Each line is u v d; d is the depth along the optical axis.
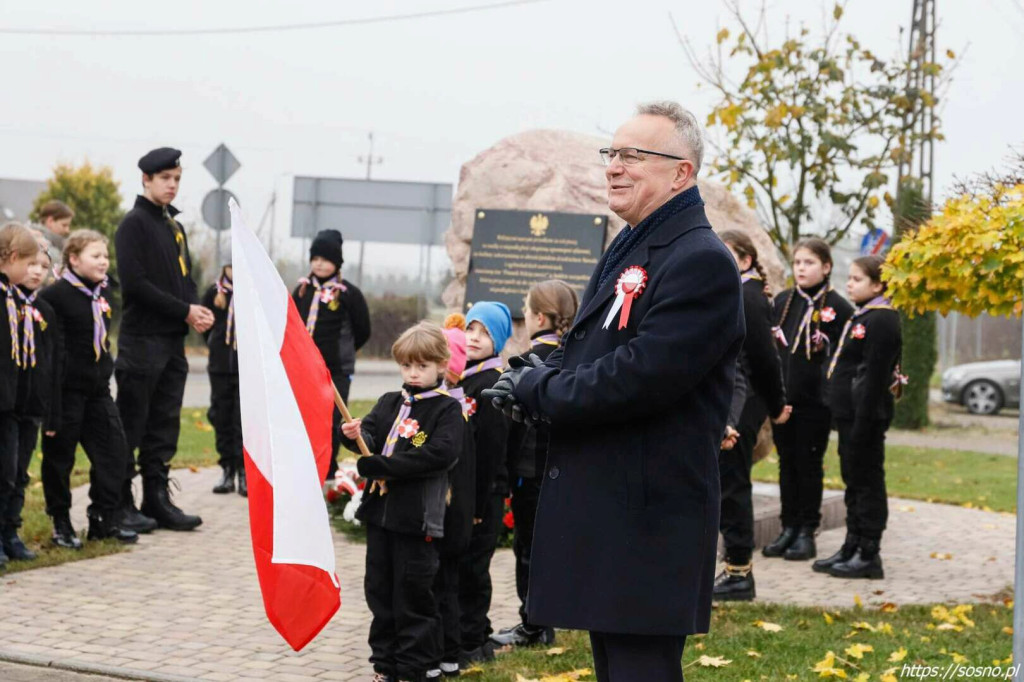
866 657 5.53
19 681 5.10
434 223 15.74
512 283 8.78
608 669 3.51
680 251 3.43
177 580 6.89
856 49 15.09
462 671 5.39
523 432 5.85
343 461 11.14
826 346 7.98
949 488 12.67
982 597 7.09
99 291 7.66
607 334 3.51
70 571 6.99
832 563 7.74
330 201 15.80
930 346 21.16
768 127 14.59
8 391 6.71
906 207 15.19
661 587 3.37
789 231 15.23
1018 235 5.87
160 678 5.15
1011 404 24.00
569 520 3.46
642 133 3.55
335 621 6.24
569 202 8.88
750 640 5.81
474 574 5.60
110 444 7.78
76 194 32.03
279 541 4.07
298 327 4.56
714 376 3.49
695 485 3.43
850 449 7.60
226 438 9.88
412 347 5.11
